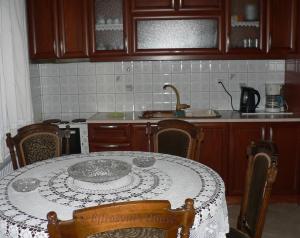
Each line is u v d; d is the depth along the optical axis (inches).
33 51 142.1
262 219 70.1
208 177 78.9
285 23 138.3
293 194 140.1
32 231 56.5
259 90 154.8
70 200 66.8
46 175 81.8
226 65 153.6
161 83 155.6
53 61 149.3
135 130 138.7
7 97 115.0
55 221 43.9
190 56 141.7
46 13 140.2
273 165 67.5
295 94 141.5
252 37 142.4
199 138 101.4
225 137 137.3
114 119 139.8
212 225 66.4
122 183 75.1
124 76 155.6
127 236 48.0
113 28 142.9
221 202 68.7
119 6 141.6
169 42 143.3
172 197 67.7
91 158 96.0
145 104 157.1
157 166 87.3
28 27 140.6
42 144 105.2
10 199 68.1
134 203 45.3
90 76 155.9
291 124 135.4
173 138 107.8
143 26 142.6
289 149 137.0
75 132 139.4
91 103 157.8
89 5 139.5
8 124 114.6
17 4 122.8
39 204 65.4
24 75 126.2
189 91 155.8
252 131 136.3
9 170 114.8
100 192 70.4
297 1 136.5
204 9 138.2
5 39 112.7
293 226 122.1
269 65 153.0
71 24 140.7
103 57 142.3
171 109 156.7
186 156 105.2
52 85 156.8
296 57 138.6
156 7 138.4
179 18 138.6
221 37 139.7
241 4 140.9
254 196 75.3
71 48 142.0
